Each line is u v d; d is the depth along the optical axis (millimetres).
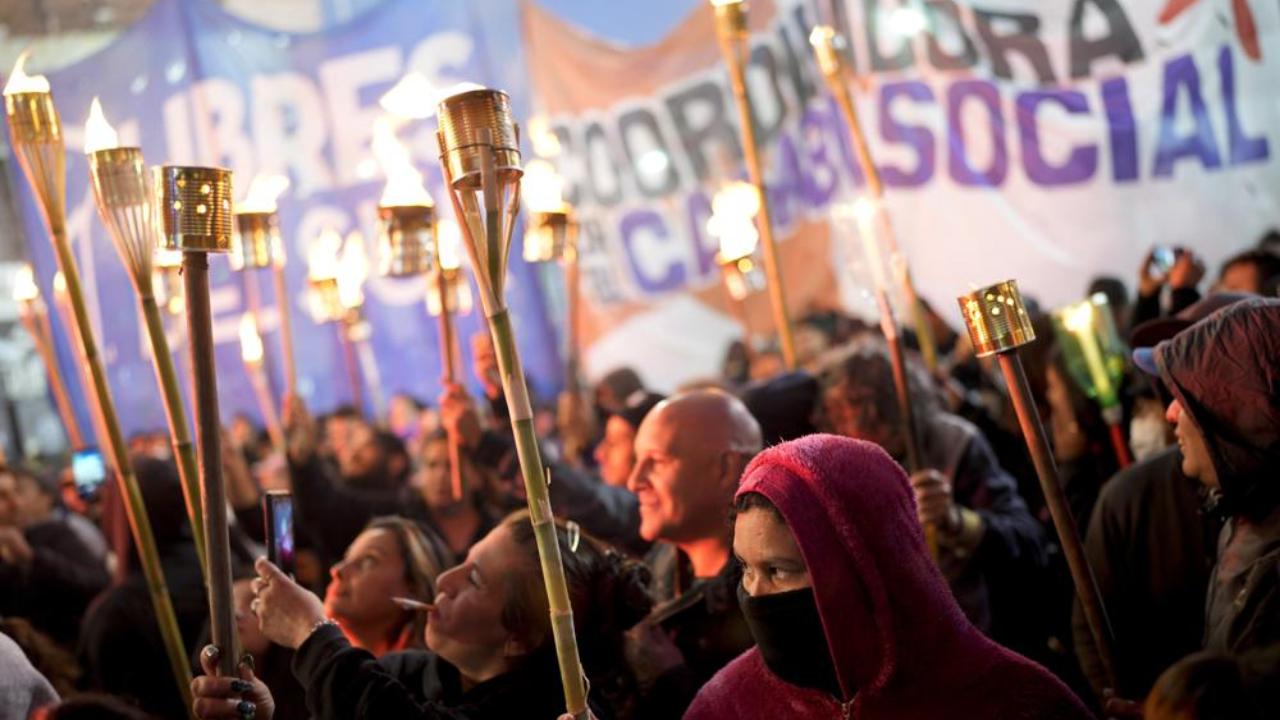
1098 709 3906
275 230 3291
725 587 3068
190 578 4223
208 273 2201
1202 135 5832
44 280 7629
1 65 11148
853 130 4102
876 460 2207
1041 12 6145
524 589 2699
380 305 8047
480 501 4898
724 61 7902
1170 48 5875
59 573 5375
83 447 5164
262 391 5180
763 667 2408
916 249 6496
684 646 3098
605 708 2721
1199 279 4512
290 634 2566
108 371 7629
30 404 12523
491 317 2049
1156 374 2807
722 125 7930
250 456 7660
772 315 7762
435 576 3441
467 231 2039
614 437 4246
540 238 4066
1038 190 6191
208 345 2201
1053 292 6172
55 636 5332
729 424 3227
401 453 6137
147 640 4102
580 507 4113
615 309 8359
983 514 3684
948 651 2182
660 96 8094
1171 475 3223
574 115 8305
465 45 8234
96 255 7699
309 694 2521
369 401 8203
